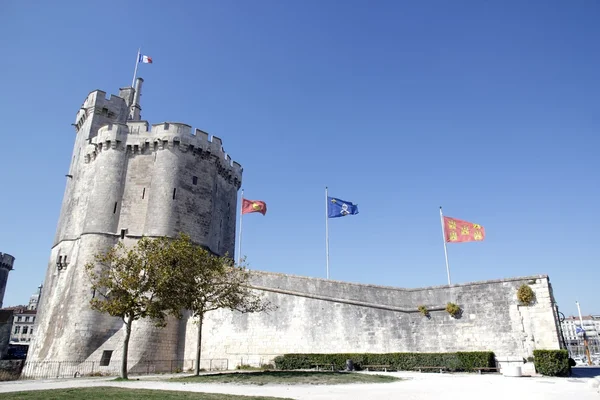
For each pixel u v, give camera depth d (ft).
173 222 132.46
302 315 101.96
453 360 83.30
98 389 51.52
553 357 71.72
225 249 158.40
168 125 142.10
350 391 50.39
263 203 138.62
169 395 44.65
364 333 96.73
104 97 158.20
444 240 103.14
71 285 125.18
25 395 44.83
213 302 80.28
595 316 348.59
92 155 146.41
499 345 85.30
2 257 239.91
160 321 78.13
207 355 107.65
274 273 108.06
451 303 91.97
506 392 49.26
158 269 75.77
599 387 51.57
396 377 68.39
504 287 87.81
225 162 159.63
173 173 137.39
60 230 150.10
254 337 104.01
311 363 92.32
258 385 57.93
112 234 130.72
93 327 117.39
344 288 101.96
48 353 118.83
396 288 99.25
